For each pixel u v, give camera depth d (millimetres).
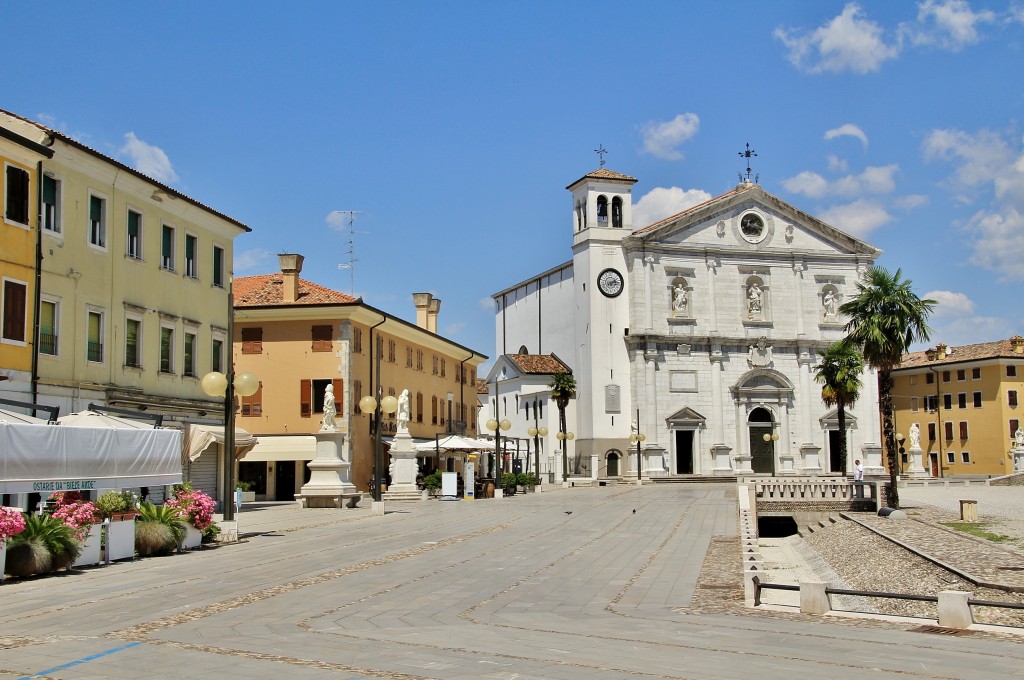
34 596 18625
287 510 46750
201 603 17859
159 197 40812
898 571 28469
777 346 93438
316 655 13016
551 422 94688
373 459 65562
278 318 61500
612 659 13000
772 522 52156
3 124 33875
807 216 95062
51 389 33594
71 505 23703
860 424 94125
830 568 32688
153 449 27172
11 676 11570
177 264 42750
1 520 20562
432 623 16000
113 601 18031
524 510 47094
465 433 90188
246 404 61281
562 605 18250
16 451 22109
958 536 34281
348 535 32969
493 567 24172
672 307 92375
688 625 16109
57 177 34500
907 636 15125
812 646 14211
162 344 41469
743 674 12125
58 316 34375
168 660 12586
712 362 92062
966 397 103625
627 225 94062
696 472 90375
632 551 28406
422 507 49531
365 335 64500
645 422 90438
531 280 109125
